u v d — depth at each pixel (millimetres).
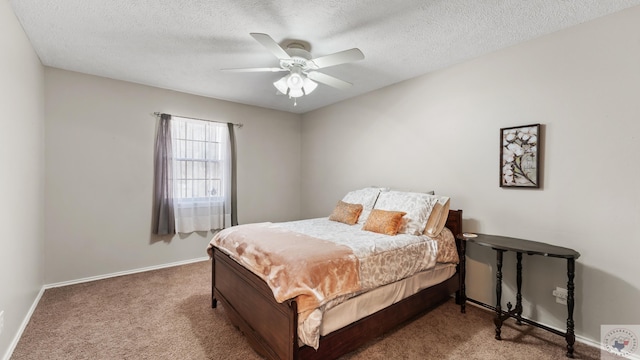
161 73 3332
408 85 3451
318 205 4898
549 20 2172
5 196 1926
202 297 2920
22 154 2322
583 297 2180
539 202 2412
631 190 1984
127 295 2947
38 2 1994
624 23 2010
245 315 2104
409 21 2217
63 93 3207
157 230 3777
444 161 3094
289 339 1591
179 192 3971
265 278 1818
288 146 5164
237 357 1952
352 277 1852
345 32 2391
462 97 2939
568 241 2254
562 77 2289
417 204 2783
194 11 2104
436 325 2393
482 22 2215
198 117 4145
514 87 2562
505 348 2068
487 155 2744
